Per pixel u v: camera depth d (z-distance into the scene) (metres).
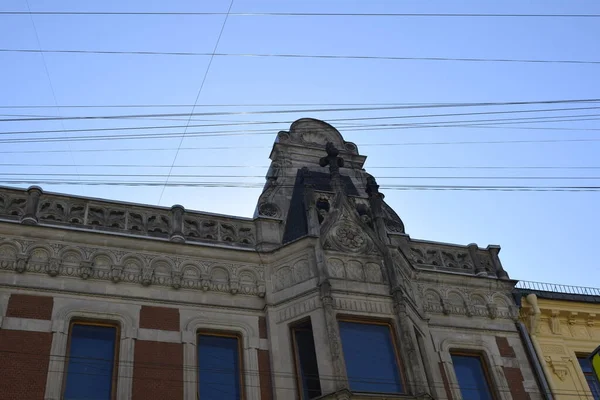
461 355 22.56
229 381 19.59
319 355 19.31
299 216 23.17
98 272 19.88
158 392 18.42
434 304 23.08
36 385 17.45
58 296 19.06
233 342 20.39
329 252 21.55
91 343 18.89
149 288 20.19
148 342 19.22
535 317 23.88
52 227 19.95
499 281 24.33
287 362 19.81
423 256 24.31
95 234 20.34
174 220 21.73
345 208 22.73
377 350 20.22
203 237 21.91
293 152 26.06
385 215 25.00
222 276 21.19
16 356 17.73
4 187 20.47
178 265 20.86
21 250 19.38
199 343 20.00
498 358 22.55
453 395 21.20
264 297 21.14
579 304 24.72
